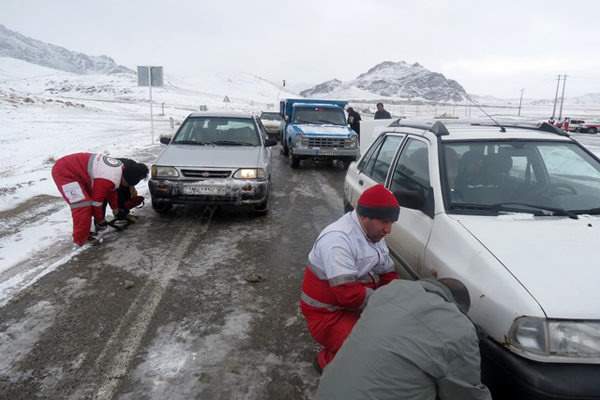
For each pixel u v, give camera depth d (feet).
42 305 12.64
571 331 6.68
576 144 11.96
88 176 17.30
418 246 9.97
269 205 25.55
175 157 21.39
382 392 5.40
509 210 9.76
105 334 11.22
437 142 11.32
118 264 15.78
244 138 24.81
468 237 8.60
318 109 44.65
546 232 8.70
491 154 11.28
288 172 39.09
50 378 9.49
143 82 56.39
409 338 5.52
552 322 6.71
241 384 9.43
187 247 17.78
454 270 8.35
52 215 21.65
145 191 27.84
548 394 6.44
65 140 56.95
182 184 20.26
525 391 6.64
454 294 6.75
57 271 15.02
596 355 6.68
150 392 9.09
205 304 12.98
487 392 5.63
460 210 9.73
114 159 17.98
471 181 10.52
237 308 12.79
